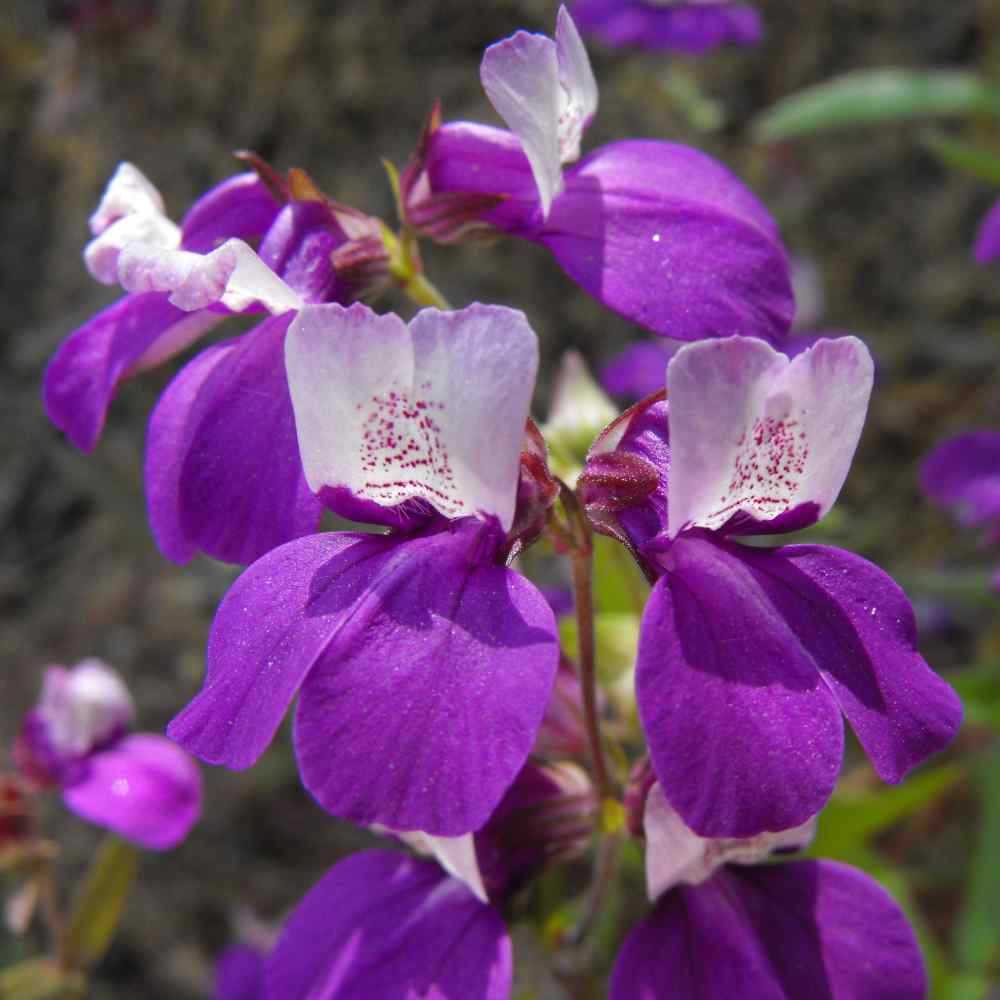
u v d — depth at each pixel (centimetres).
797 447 5
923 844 14
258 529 5
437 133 6
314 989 6
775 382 5
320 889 6
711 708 5
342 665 5
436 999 6
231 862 14
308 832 15
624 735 7
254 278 5
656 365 12
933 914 13
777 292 6
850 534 12
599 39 16
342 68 15
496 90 5
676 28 14
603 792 6
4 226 17
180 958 14
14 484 16
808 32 16
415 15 15
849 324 16
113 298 16
